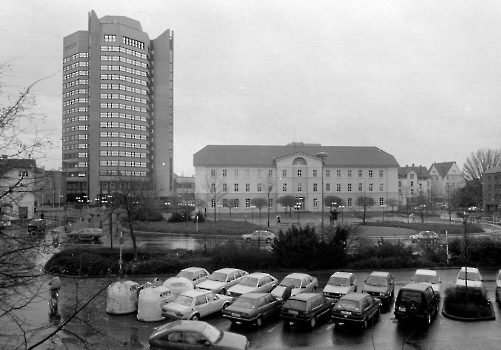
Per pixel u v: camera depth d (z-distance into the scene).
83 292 19.22
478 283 21.34
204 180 88.00
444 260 30.59
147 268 26.02
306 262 28.28
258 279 21.09
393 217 77.44
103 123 116.44
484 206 91.50
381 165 94.81
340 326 16.97
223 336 12.96
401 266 29.36
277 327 16.81
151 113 128.88
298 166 92.31
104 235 45.66
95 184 114.75
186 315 16.53
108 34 117.56
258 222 65.69
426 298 17.16
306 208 91.69
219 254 27.70
